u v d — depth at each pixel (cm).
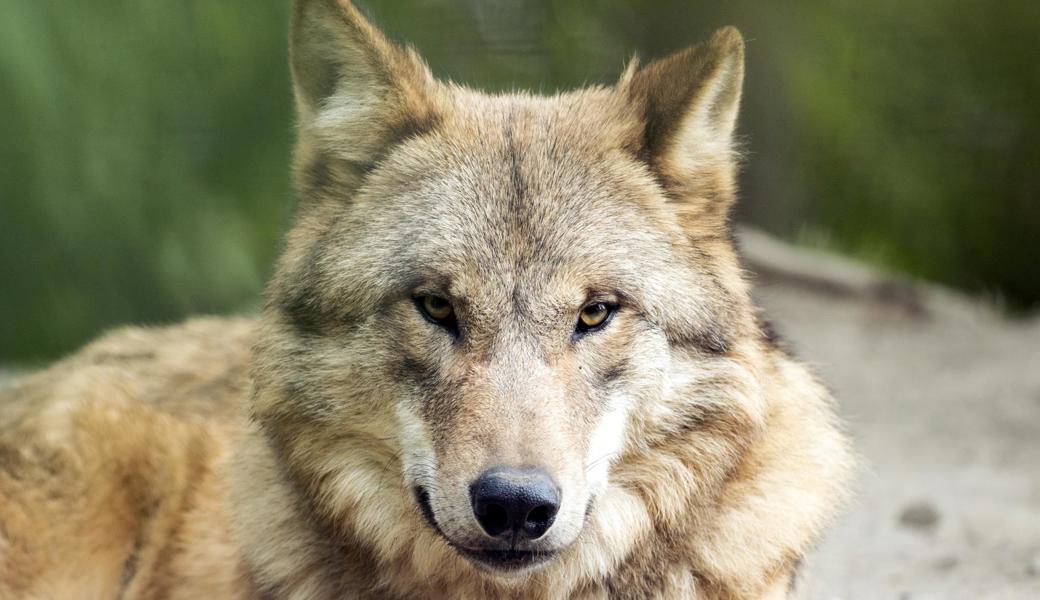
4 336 2534
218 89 2553
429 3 2847
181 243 2536
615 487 846
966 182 3722
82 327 2542
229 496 951
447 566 860
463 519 762
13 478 1016
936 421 2075
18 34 2431
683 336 845
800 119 3375
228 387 1095
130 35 2509
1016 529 1423
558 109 905
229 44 2553
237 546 934
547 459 754
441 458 780
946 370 2438
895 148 3638
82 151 2488
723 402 852
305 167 909
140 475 1032
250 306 2492
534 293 810
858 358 2525
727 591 870
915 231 3684
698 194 890
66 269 2536
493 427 764
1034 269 3794
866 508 1565
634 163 874
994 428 2022
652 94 892
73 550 1010
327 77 896
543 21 2945
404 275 827
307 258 873
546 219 829
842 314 2825
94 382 1087
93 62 2486
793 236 3369
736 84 888
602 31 3069
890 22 3466
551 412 776
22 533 1004
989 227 3872
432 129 884
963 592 1201
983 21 3575
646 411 834
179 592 989
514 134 875
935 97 3606
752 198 3322
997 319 2955
